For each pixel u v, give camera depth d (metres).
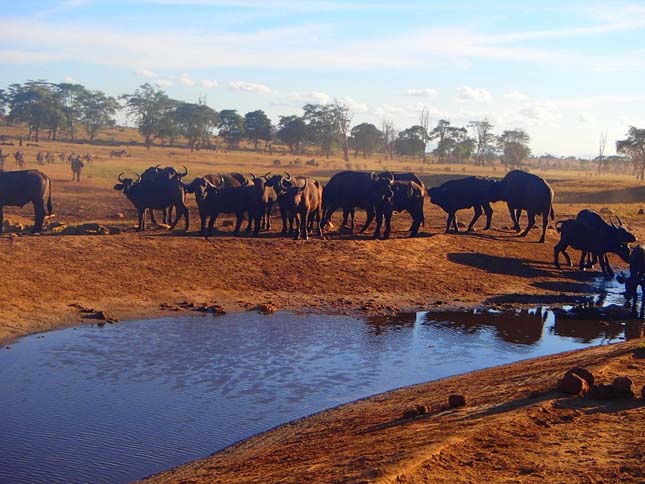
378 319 18.77
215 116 117.88
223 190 25.53
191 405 11.90
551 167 147.88
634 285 20.38
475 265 24.77
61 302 18.09
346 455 8.09
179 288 20.03
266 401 12.20
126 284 19.77
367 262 23.45
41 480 8.95
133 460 9.61
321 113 122.94
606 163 154.62
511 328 18.30
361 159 121.06
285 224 26.61
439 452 7.45
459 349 16.02
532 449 7.65
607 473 6.91
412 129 131.00
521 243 28.45
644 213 40.09
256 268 22.02
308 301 20.12
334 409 11.38
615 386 9.63
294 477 7.39
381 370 14.22
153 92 123.81
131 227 28.05
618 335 17.88
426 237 27.28
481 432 8.14
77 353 14.73
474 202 30.12
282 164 83.38
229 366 14.18
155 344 15.59
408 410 9.92
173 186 26.36
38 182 25.47
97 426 10.84
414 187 27.83
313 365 14.43
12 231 26.27
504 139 143.75
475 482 6.75
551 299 22.19
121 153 85.38
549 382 10.80
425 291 21.81
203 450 9.99
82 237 22.45
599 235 25.33
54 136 117.88
